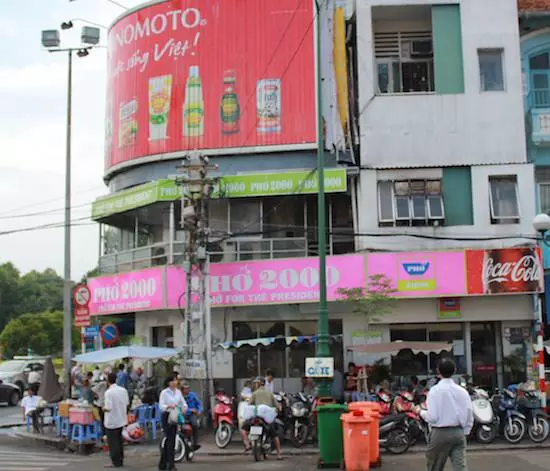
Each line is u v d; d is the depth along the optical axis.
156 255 25.91
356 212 24.42
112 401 15.26
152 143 26.20
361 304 21.80
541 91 25.48
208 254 22.67
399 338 23.84
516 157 24.28
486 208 24.02
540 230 19.41
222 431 18.00
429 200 24.22
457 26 24.98
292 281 23.38
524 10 25.28
